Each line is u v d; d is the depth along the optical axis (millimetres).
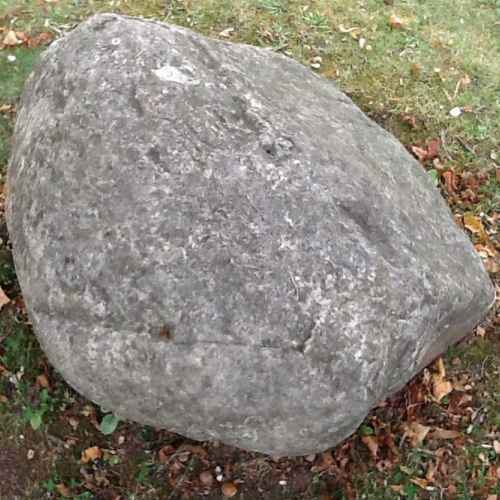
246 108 1316
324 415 1221
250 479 1624
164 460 1608
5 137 1944
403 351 1271
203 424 1242
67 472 1586
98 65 1306
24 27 2178
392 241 1327
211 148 1233
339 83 2230
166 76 1282
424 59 2350
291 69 1699
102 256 1213
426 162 2121
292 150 1281
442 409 1741
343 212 1283
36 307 1293
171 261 1183
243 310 1175
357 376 1204
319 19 2361
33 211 1310
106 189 1227
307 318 1182
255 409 1205
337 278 1211
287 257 1198
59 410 1608
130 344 1200
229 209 1203
